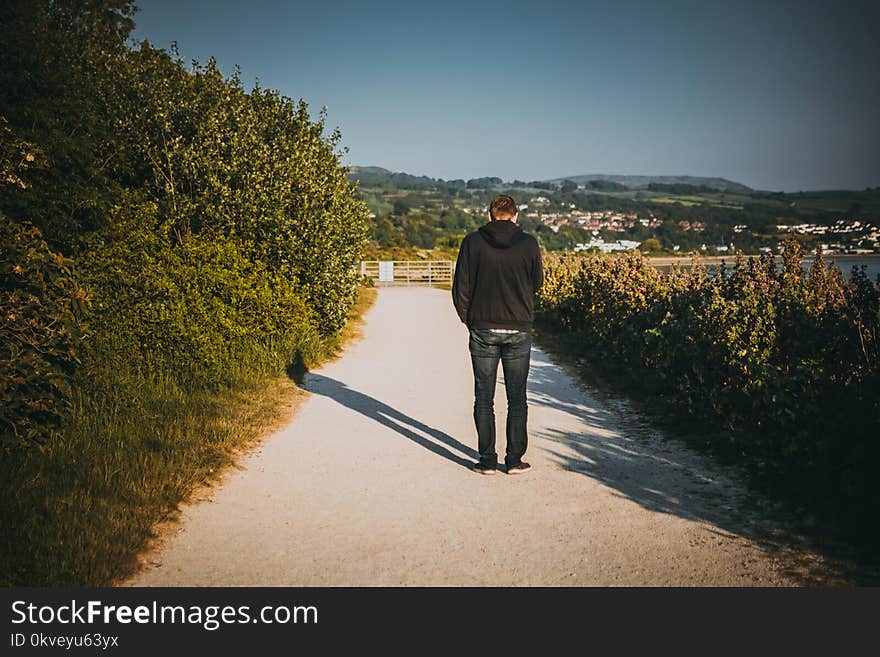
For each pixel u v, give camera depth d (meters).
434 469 5.45
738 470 5.17
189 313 8.20
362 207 14.44
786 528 4.11
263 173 10.68
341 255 12.45
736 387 5.78
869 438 4.34
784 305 6.45
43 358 5.37
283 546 4.00
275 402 7.64
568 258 19.75
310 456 5.77
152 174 10.70
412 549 3.97
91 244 8.04
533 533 4.18
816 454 4.59
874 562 3.64
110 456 5.09
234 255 9.44
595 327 11.05
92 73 10.45
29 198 7.08
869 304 5.26
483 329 5.18
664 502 4.65
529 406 7.62
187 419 6.37
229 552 3.92
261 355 9.16
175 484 4.81
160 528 4.19
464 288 5.21
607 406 7.60
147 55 11.62
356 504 4.68
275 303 9.91
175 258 8.86
